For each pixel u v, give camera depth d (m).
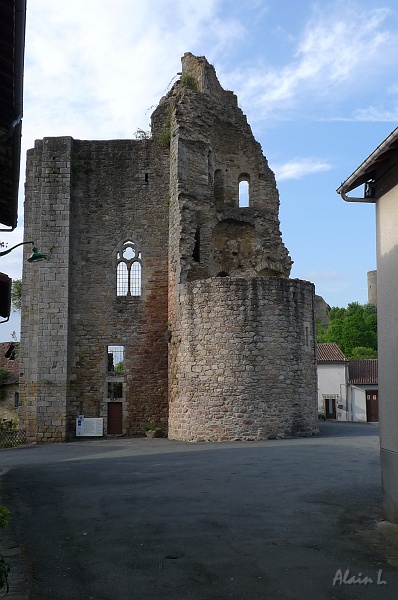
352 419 52.59
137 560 8.26
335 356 54.69
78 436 29.08
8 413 44.97
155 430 28.34
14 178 12.87
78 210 30.67
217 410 24.92
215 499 12.13
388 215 10.09
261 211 30.62
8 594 6.75
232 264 30.31
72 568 7.98
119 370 29.91
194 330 25.98
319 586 7.13
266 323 25.27
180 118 28.77
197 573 7.66
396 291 9.75
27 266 30.09
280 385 25.12
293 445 21.64
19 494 13.63
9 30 8.39
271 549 8.62
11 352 48.41
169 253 29.38
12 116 10.29
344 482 13.77
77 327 29.84
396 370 9.74
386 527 9.69
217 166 31.14
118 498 12.57
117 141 31.27
